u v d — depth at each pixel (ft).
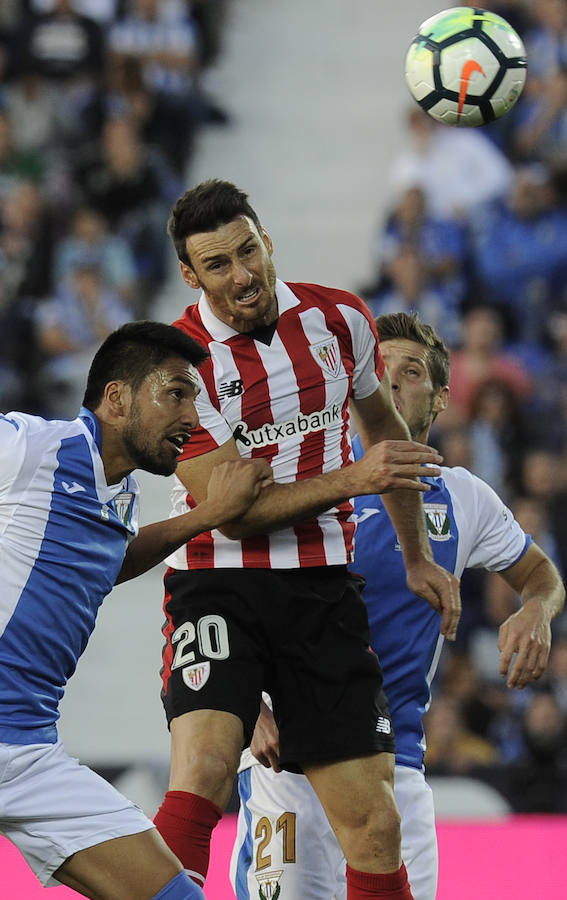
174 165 141.18
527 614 49.34
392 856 42.98
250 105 153.69
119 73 139.54
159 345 40.04
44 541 38.83
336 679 43.96
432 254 125.59
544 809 81.05
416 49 49.44
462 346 121.70
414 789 49.21
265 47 160.56
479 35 48.96
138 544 41.96
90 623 40.45
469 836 68.90
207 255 42.63
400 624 49.49
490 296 124.26
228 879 60.90
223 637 43.75
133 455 40.19
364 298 126.82
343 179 146.92
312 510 42.06
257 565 44.45
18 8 146.72
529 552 52.39
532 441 112.98
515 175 135.23
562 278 123.95
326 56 159.74
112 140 131.44
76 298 123.54
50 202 129.18
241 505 41.52
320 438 44.65
